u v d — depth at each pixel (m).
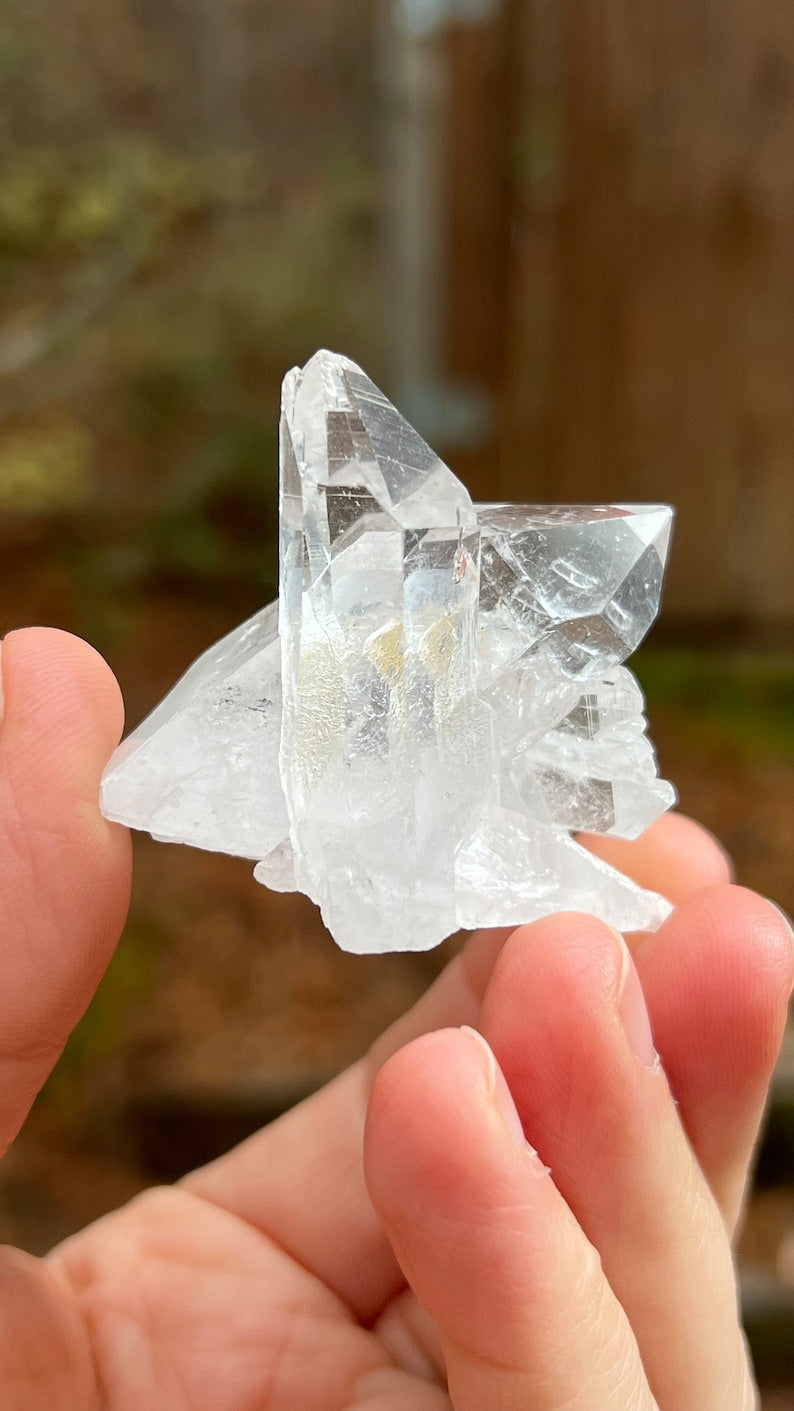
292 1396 0.18
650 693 0.41
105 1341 0.18
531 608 0.18
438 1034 0.16
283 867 0.17
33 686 0.17
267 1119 0.28
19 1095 0.17
